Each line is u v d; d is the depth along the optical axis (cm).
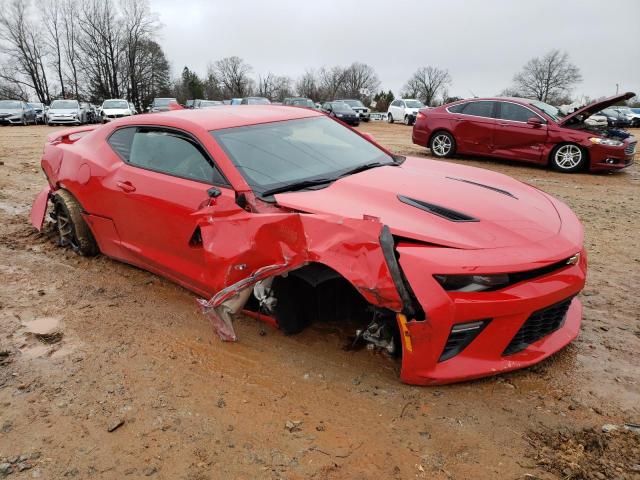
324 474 212
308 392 265
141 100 6756
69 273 436
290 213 280
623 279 414
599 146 936
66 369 293
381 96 8625
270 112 414
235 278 299
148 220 371
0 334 334
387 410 248
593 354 295
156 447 230
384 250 240
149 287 404
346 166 362
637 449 220
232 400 261
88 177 427
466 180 351
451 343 251
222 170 326
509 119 1045
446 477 208
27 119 2666
